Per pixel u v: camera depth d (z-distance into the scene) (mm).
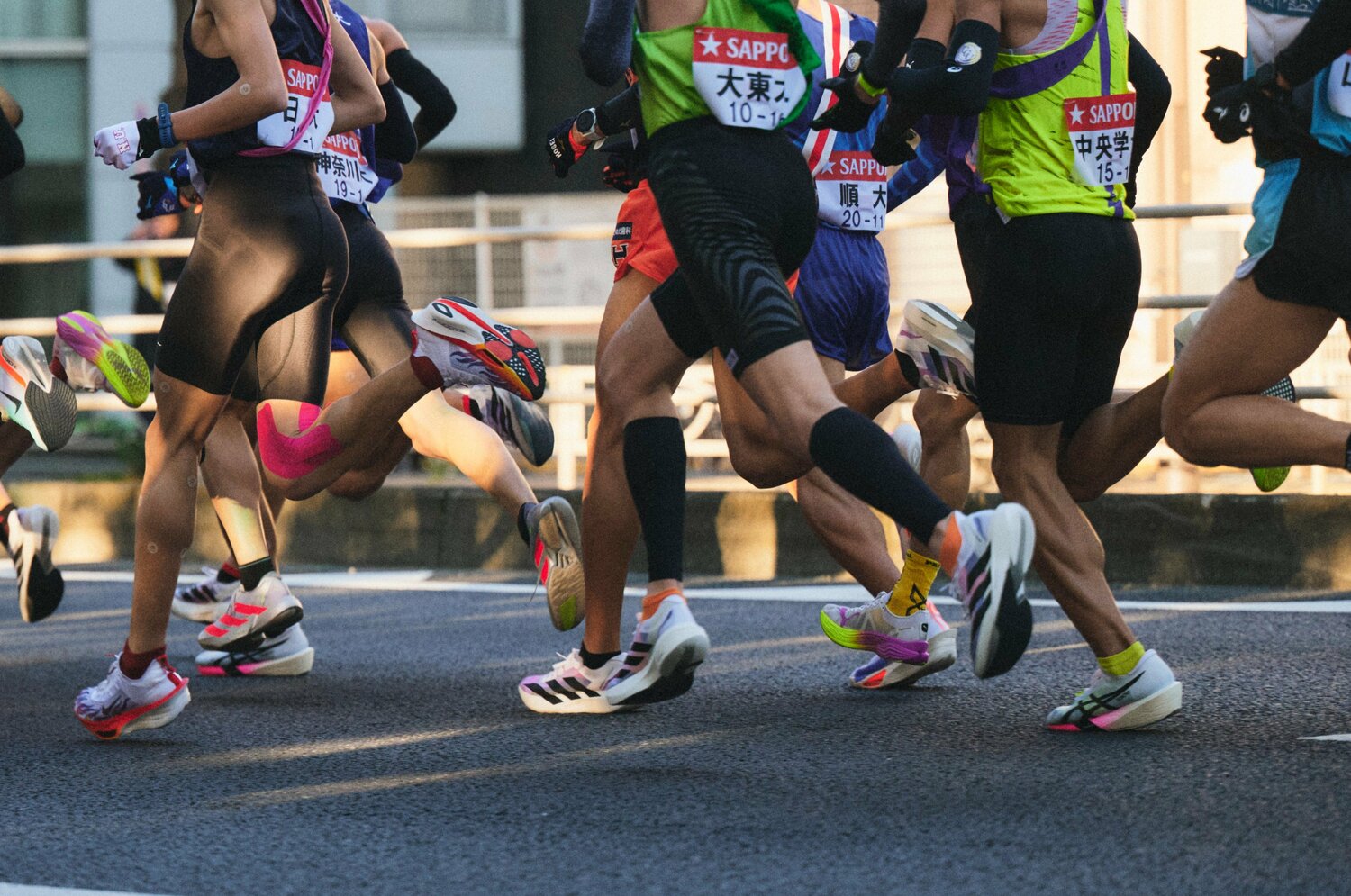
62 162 65562
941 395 16844
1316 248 13383
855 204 17719
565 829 12211
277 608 17922
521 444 17391
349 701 17641
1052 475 14930
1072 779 13242
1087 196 14461
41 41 65500
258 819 12750
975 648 12000
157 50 65500
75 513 33375
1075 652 19375
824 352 17828
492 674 19141
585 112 15484
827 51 17109
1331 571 25000
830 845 11594
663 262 15398
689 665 13789
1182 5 34406
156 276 37781
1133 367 31359
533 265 41812
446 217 44688
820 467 12172
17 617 24578
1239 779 13062
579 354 41500
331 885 11000
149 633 15523
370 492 20516
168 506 15344
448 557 30547
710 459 35031
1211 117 13711
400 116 21188
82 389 16922
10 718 17000
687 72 13242
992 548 11859
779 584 27016
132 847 12000
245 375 17531
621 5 13117
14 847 12070
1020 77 14406
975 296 15148
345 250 16578
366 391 16531
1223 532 25766
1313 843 11250
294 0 16188
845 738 15094
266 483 19969
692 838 11859
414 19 63500
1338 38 12945
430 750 15078
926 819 12164
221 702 17688
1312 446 13562
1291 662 18312
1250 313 13734
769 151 13398
